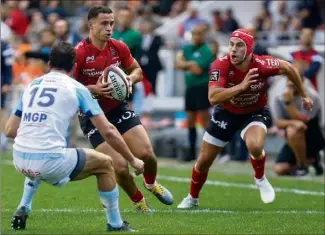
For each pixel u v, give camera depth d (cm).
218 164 5531
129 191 3078
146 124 6550
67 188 4000
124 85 2881
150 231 2588
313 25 6688
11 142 6781
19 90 6228
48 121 2430
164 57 7025
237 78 3200
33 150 2414
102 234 2477
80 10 8200
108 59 3041
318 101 4834
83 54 3008
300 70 4766
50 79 2495
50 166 2409
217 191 4056
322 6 6950
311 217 3117
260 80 3225
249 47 3139
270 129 5853
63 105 2450
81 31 6531
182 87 6950
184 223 2842
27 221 2842
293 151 4862
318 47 6025
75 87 2481
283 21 6825
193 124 5581
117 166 2962
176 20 7712
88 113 2464
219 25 7169
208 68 5475
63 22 5641
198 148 6069
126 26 5272
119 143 2456
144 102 6569
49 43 5622
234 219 3002
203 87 5488
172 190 4072
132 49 5250
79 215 3045
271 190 3412
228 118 3300
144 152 3020
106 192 2489
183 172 4966
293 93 4788
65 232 2539
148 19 7069
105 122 2458
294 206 3531
